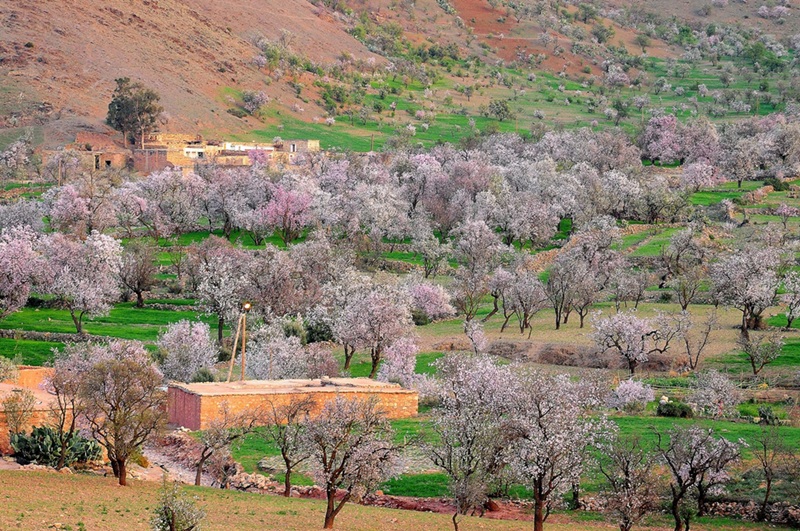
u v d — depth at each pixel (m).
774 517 75.06
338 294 147.62
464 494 69.62
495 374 78.88
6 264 155.88
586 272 151.12
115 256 167.00
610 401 104.44
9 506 61.69
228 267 156.75
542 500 67.94
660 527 74.12
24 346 142.50
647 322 124.69
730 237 198.50
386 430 72.56
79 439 84.75
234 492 77.06
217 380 117.25
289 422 81.62
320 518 69.56
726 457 75.06
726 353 127.38
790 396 108.75
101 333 152.25
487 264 186.75
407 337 126.44
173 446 94.19
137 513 63.97
